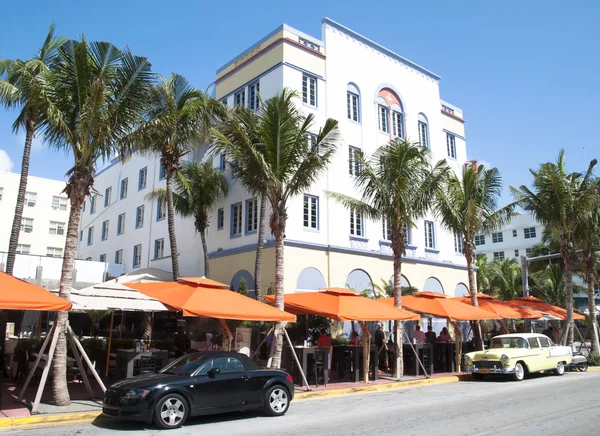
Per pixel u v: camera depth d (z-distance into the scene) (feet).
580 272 91.45
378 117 95.04
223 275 84.17
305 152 49.55
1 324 51.70
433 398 43.19
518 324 116.98
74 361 47.65
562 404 38.11
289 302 53.31
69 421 31.55
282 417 34.01
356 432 28.40
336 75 88.12
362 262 84.53
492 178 73.36
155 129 42.42
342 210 83.51
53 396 35.12
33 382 45.70
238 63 90.89
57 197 154.10
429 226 102.94
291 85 80.18
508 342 59.77
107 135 38.06
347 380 54.34
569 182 75.05
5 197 143.95
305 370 49.19
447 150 113.70
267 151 48.01
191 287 45.11
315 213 80.33
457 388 50.57
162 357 41.91
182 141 67.92
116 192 130.21
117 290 43.42
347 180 85.25
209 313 40.27
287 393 35.32
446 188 71.31
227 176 87.66
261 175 48.42
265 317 42.73
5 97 47.80
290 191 50.08
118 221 126.11
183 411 30.04
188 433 28.35
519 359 56.54
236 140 47.85
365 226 86.84
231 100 90.27
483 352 57.11
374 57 96.63
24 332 83.97
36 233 148.05
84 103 37.93
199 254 91.71
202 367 32.17
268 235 76.48
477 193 71.77
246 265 79.36
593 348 78.84
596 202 73.61
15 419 30.14
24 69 37.06
